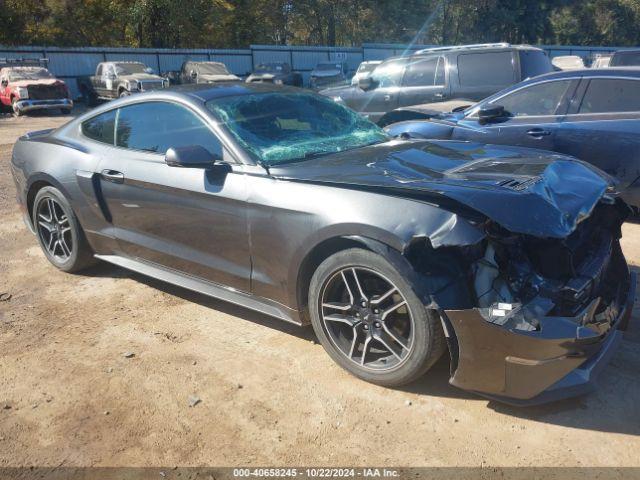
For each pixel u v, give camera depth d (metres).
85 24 35.09
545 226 2.64
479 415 2.85
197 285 3.88
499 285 2.71
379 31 46.22
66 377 3.29
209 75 25.09
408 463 2.54
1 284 4.68
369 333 3.06
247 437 2.75
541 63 9.29
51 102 20.73
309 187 3.16
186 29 36.56
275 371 3.29
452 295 2.68
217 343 3.64
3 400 3.10
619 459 2.53
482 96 9.22
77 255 4.67
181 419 2.89
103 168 4.23
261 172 3.39
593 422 2.77
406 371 2.92
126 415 2.94
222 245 3.60
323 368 3.31
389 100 10.05
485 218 2.71
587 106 5.83
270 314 3.46
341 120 4.21
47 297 4.41
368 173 3.15
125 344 3.65
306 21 45.56
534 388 2.64
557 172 3.22
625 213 3.48
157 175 3.85
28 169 4.83
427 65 9.70
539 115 6.13
